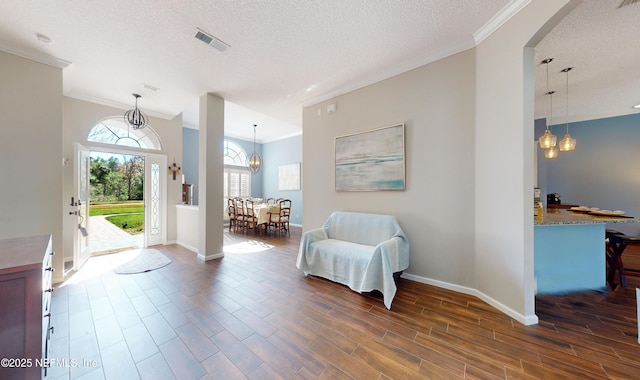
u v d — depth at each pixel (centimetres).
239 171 798
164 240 472
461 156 251
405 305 224
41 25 214
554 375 138
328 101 372
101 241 510
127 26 217
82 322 194
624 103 413
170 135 483
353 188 337
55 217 271
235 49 255
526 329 184
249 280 287
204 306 222
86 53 259
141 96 381
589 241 258
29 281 111
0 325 106
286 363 149
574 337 173
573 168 515
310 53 264
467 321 196
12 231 246
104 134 417
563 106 429
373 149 316
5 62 243
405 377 138
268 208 579
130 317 203
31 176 256
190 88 353
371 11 202
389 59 277
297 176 751
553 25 172
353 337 176
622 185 475
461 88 250
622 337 173
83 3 188
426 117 274
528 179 192
